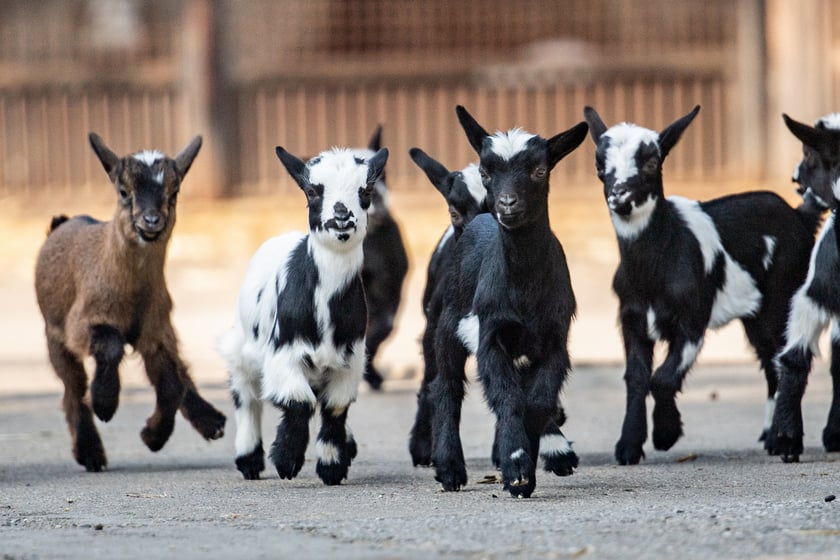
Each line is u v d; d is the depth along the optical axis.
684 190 35.00
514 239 11.15
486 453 14.43
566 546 8.94
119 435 16.25
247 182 35.97
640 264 13.73
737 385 19.39
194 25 35.50
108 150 14.00
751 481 11.98
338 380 12.29
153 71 35.84
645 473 12.70
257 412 13.07
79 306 13.95
